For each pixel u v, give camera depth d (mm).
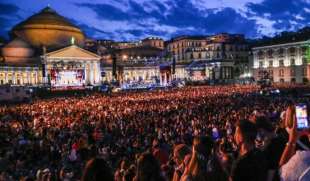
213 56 172375
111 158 19953
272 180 5535
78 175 16109
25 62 157625
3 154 23453
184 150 8359
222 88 100562
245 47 173250
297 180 4645
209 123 30953
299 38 126625
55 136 31531
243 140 5961
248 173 5523
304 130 6156
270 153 6270
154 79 155125
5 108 64375
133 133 29875
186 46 185750
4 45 164250
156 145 15859
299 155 4844
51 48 167250
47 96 113125
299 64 124938
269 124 6617
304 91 77438
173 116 38406
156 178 5938
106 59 180750
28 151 24203
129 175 9430
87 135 29250
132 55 198125
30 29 178125
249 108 40188
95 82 155625
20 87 108438
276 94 69000
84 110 52250
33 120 41625
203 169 6672
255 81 135250
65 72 124875
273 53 133500
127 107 52406
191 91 90125
